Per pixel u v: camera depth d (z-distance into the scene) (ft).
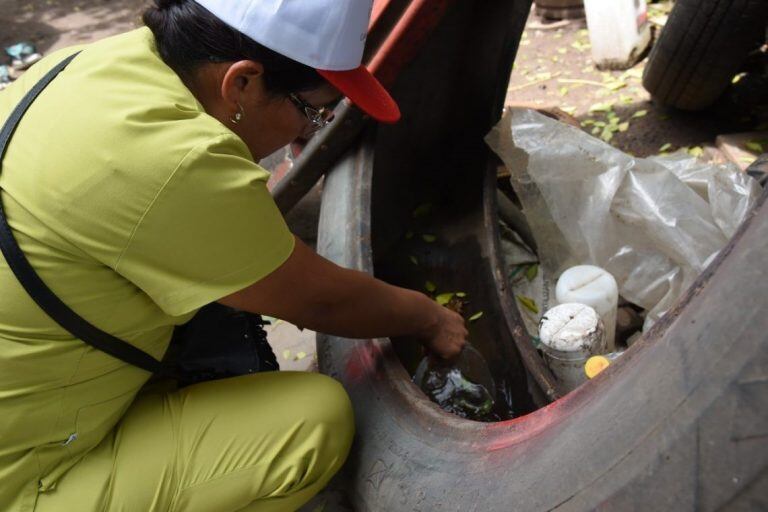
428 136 8.34
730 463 3.04
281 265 4.77
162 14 4.53
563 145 7.59
